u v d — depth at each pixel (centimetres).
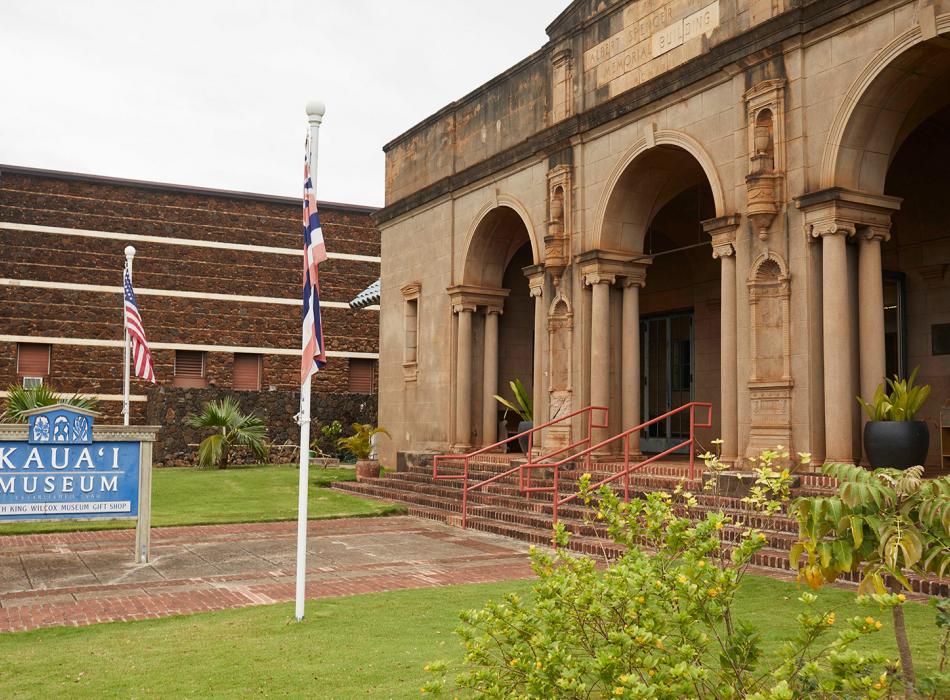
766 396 1188
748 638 447
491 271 1997
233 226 3250
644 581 426
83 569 1034
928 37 1026
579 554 1093
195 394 2925
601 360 1534
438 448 2022
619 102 1491
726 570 426
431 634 697
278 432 3062
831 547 465
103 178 3066
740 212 1256
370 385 3462
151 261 3119
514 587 899
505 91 1872
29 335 2942
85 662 627
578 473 1455
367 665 609
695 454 1862
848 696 382
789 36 1181
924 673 535
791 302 1170
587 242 1583
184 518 1478
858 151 1138
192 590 909
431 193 2086
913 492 455
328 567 1036
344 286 3425
